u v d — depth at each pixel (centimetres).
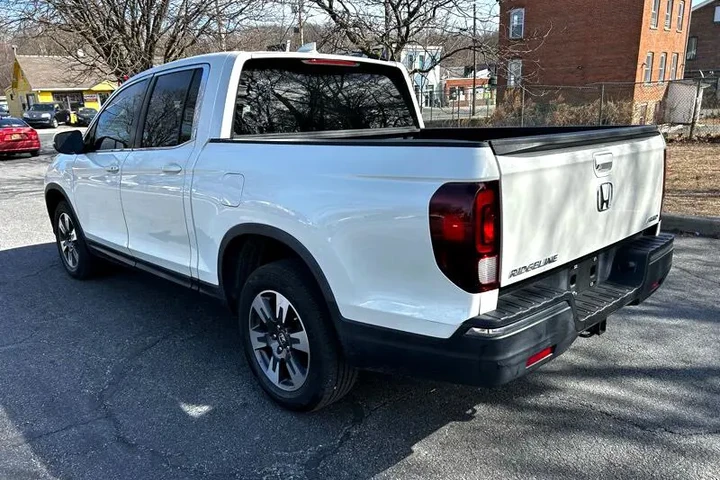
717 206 725
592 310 275
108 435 296
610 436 285
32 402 330
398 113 465
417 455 275
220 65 349
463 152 222
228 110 343
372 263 251
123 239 439
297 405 303
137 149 407
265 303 313
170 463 272
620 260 318
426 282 236
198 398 331
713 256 567
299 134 388
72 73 2033
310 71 391
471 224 219
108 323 446
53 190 544
